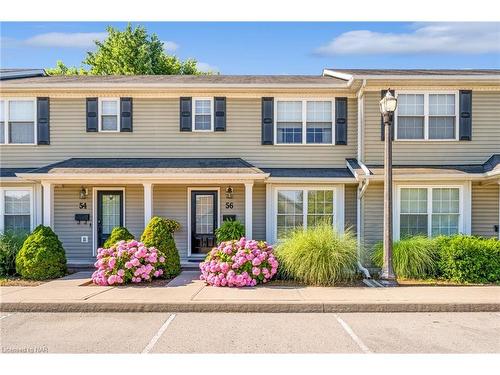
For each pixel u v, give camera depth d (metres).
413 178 11.38
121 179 11.30
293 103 13.06
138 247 9.92
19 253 10.12
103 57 28.66
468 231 11.84
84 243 13.05
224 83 12.84
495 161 11.81
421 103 12.30
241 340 5.96
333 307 7.52
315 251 9.44
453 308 7.54
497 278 9.67
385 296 8.10
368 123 12.30
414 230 11.91
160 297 7.98
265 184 12.72
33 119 13.04
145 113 13.15
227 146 13.09
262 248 9.96
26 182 12.38
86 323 6.78
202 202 13.13
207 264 9.70
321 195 12.49
